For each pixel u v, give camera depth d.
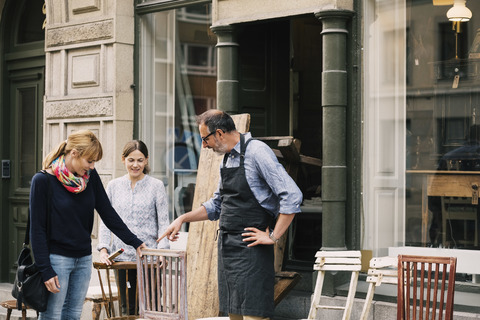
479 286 5.69
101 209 5.21
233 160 4.68
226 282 4.75
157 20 7.70
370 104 6.12
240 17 6.65
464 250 5.77
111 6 7.69
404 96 6.07
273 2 6.43
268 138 6.48
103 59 7.76
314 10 6.14
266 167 4.54
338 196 6.07
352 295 4.99
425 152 5.98
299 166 6.82
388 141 6.09
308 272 7.00
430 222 5.94
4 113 9.34
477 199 5.75
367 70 6.13
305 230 7.16
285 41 7.30
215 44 7.31
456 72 5.88
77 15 8.06
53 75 8.28
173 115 7.62
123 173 7.69
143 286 5.20
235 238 4.64
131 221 6.07
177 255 5.00
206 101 7.37
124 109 7.70
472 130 5.80
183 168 7.58
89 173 5.04
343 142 6.09
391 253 6.06
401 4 6.07
